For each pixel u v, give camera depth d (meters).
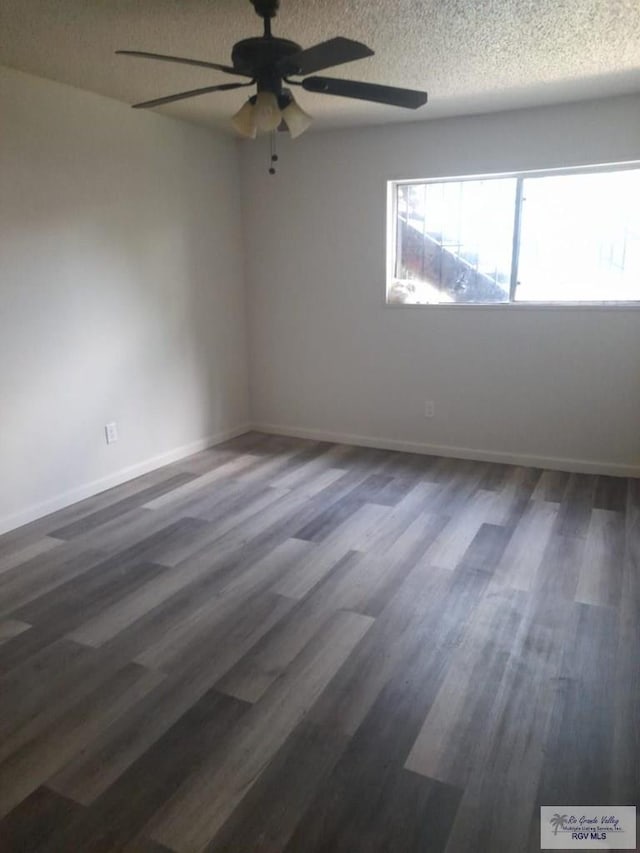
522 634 2.31
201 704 1.97
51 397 3.48
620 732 1.83
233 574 2.80
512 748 1.77
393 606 2.52
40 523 3.39
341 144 4.37
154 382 4.22
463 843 1.48
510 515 3.41
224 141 4.61
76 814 1.57
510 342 4.15
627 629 2.33
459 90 3.41
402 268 4.52
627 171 3.74
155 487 3.95
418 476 4.09
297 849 1.47
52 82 3.26
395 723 1.88
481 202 4.16
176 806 1.59
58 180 3.36
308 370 4.93
